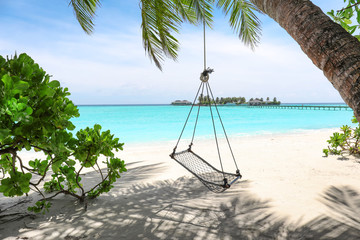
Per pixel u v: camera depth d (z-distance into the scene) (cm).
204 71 329
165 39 595
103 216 280
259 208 295
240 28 596
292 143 842
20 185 228
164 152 738
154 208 304
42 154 727
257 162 562
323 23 146
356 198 318
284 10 171
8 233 239
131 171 510
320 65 145
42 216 279
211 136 1150
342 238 220
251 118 2547
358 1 298
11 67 220
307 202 306
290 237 228
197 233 239
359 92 121
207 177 449
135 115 3481
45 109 218
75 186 322
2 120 197
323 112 4097
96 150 285
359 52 129
